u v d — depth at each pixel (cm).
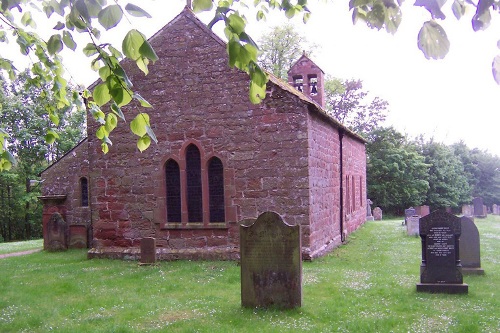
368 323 775
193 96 1493
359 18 358
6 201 4341
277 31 3716
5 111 3516
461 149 6175
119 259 1535
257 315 841
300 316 830
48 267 1462
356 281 1120
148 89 1530
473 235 1199
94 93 352
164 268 1348
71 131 3994
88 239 1984
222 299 971
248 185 1444
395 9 325
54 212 2000
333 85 4462
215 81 1476
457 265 995
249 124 1445
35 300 1006
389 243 1894
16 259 1720
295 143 1408
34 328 805
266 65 3769
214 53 1477
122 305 944
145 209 1532
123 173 1553
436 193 4947
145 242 1430
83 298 1017
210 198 1491
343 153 2069
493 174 6025
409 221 2170
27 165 4103
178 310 894
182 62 1502
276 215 885
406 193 4584
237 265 1362
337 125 1845
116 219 1559
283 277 881
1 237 4488
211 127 1477
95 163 1577
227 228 1462
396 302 918
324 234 1620
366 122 5391
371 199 4638
